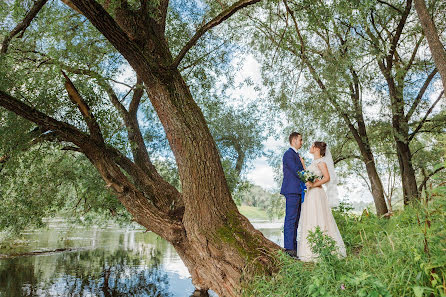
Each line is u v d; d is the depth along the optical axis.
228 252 4.43
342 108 12.08
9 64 6.51
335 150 14.61
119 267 12.33
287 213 5.02
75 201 11.70
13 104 5.53
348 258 3.56
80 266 12.24
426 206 2.92
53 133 6.63
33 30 7.32
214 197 4.86
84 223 12.84
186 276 11.05
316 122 13.66
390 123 13.14
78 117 7.54
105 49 8.27
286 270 3.74
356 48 9.62
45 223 11.48
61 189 11.26
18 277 10.23
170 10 10.02
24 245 16.41
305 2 6.42
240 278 4.20
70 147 7.86
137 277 10.80
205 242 4.61
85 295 8.64
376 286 2.61
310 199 5.01
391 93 11.91
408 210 5.75
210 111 13.95
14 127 6.80
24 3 6.34
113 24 4.50
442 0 11.20
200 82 10.95
